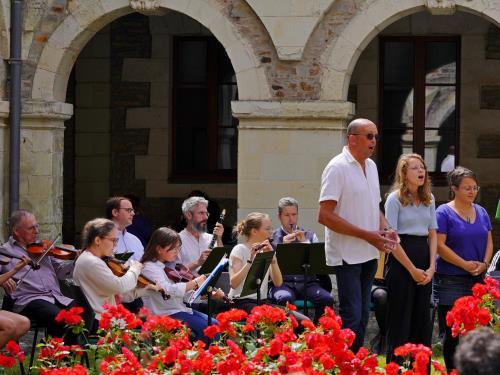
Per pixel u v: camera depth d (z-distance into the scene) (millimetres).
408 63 17266
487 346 4285
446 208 9836
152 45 17812
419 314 9422
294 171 14016
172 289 9766
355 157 9297
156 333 7953
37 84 14453
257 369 6797
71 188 18000
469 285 9750
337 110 13820
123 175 17969
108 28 17859
